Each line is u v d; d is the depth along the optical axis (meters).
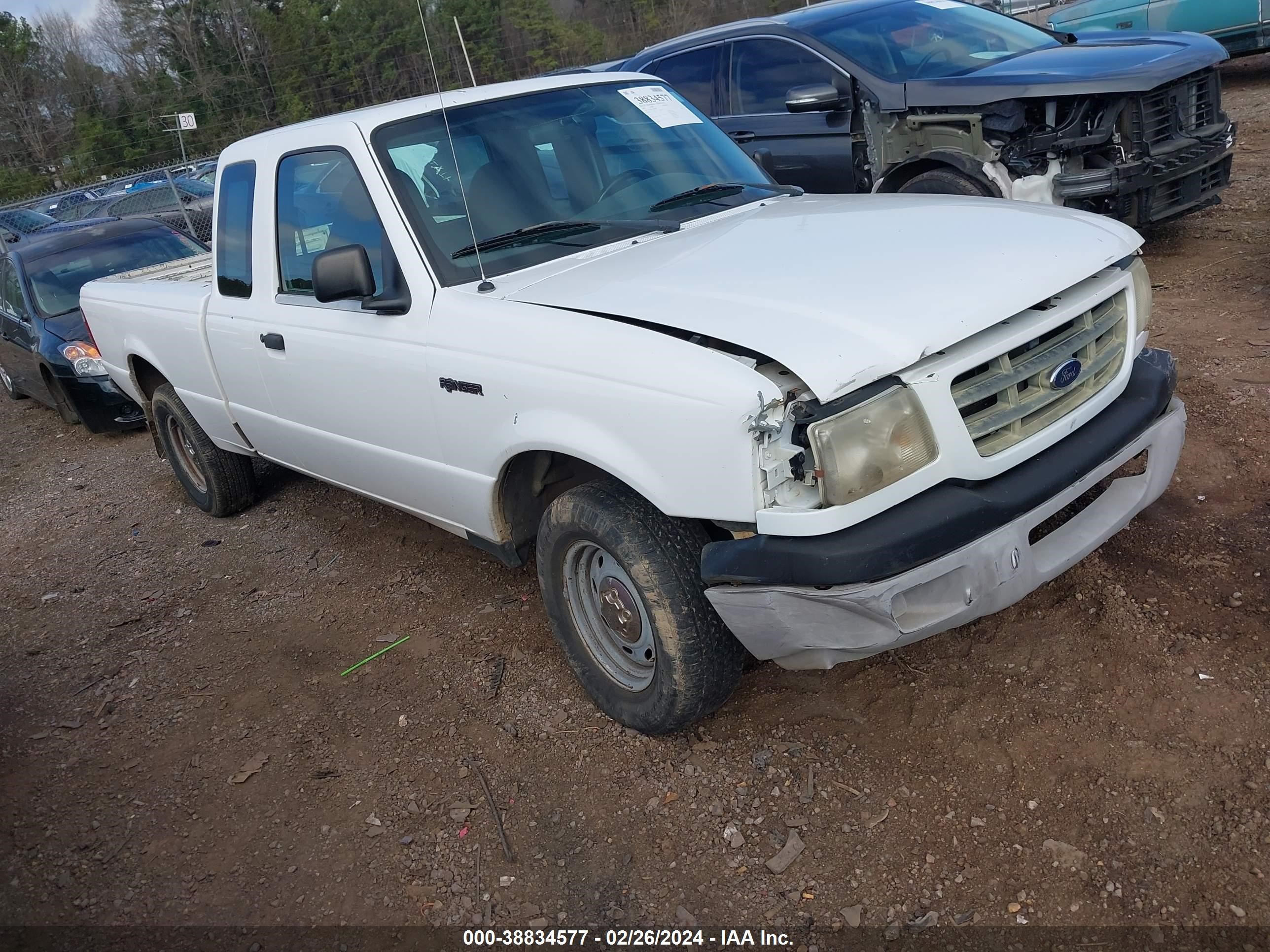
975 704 3.03
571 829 2.91
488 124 3.67
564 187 3.63
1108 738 2.80
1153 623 3.18
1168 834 2.49
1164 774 2.65
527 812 3.01
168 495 6.43
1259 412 4.34
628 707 3.15
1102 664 3.06
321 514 5.53
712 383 2.48
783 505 2.48
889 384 2.46
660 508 2.72
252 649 4.23
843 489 2.39
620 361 2.69
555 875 2.76
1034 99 6.08
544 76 4.10
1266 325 5.24
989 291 2.62
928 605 2.53
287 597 4.64
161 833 3.20
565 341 2.85
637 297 2.88
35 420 9.51
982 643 3.27
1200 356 5.02
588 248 3.42
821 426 2.37
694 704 2.94
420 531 5.05
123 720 3.87
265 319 4.14
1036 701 2.98
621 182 3.75
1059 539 2.85
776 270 2.88
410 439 3.58
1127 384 3.02
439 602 4.32
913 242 2.96
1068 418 2.76
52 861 3.16
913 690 3.14
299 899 2.84
